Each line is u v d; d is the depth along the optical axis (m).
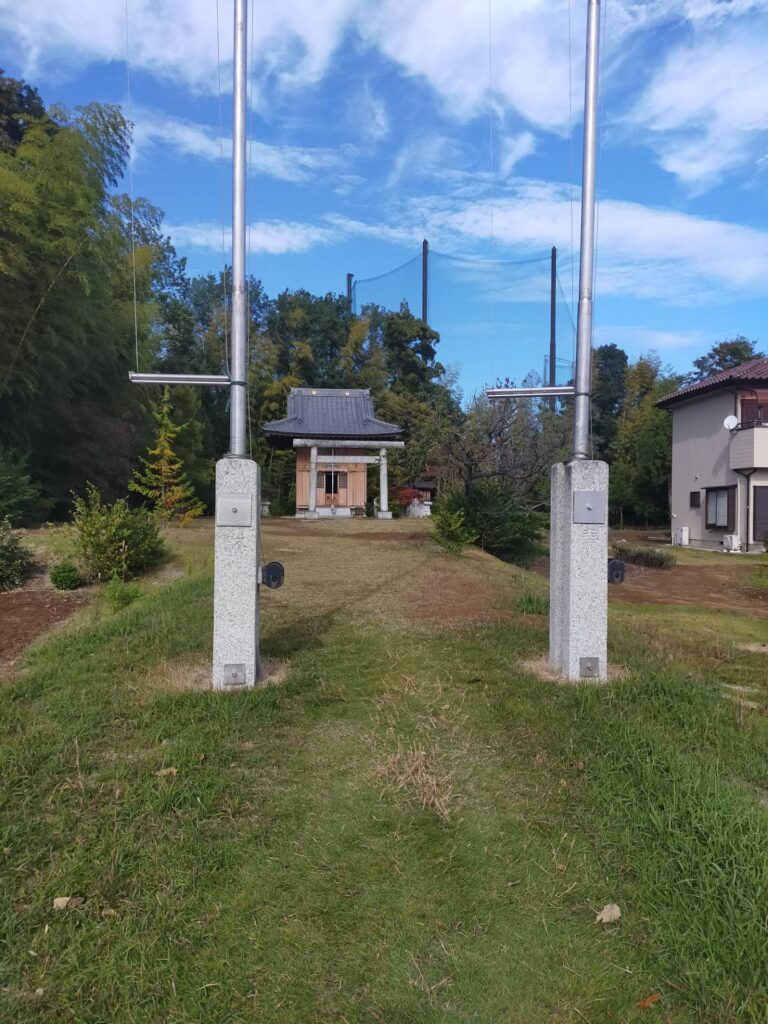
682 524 25.33
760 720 4.27
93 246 13.98
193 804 3.08
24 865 2.62
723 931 2.20
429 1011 1.98
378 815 3.02
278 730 3.94
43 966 2.14
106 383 18.67
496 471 14.16
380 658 5.39
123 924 2.31
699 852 2.59
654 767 3.31
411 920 2.36
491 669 5.12
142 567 9.88
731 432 21.62
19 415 14.98
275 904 2.44
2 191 12.16
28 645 6.53
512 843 2.81
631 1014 1.96
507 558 14.33
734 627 8.62
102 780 3.30
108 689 4.61
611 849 2.74
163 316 35.91
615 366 53.53
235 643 4.56
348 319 44.50
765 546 19.91
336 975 2.12
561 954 2.20
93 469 18.19
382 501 23.95
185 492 16.36
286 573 9.53
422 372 40.91
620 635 6.86
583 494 4.77
